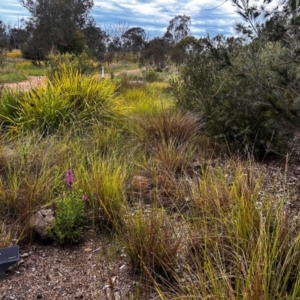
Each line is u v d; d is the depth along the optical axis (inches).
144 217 92.5
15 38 2097.7
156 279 78.4
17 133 181.2
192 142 173.8
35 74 863.1
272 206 91.5
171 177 125.9
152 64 994.1
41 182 115.1
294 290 59.2
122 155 151.5
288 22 110.4
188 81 231.3
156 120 189.9
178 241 81.6
